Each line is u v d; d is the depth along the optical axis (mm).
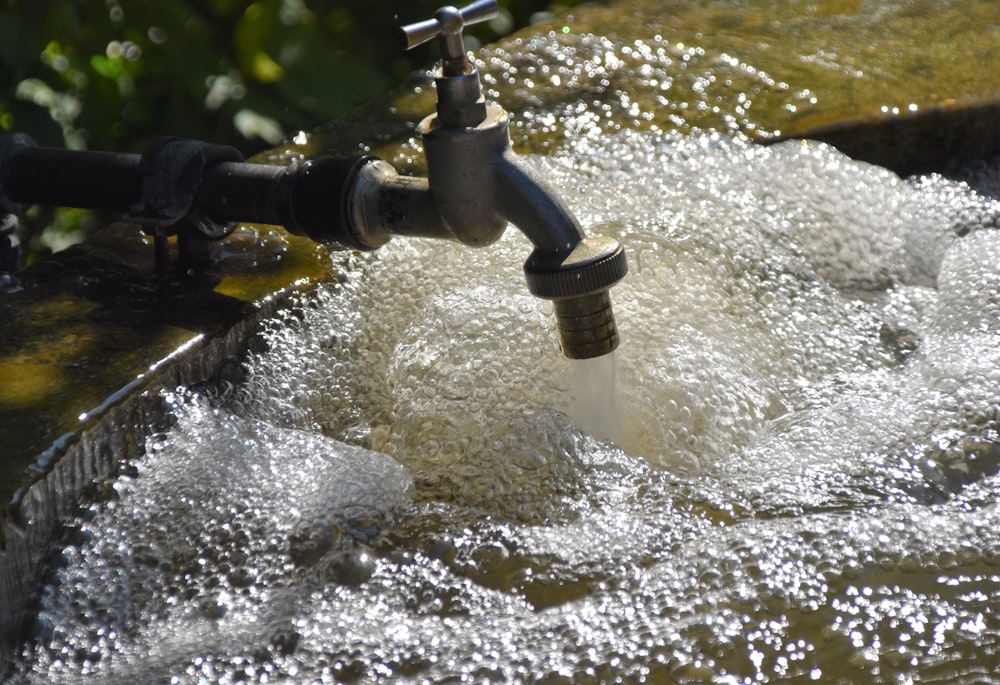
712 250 2104
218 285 1871
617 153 2314
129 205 1823
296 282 1895
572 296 1546
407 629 1437
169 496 1604
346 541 1581
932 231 2262
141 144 3773
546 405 1778
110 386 1599
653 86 2555
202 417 1724
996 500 1613
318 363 1865
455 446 1770
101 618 1460
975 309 2078
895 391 1898
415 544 1583
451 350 1876
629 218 2158
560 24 2883
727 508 1629
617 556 1535
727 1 2965
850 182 2273
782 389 1932
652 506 1644
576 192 2205
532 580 1506
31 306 1792
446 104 1547
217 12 3736
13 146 1892
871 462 1714
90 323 1752
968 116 2385
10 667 1395
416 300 2010
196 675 1373
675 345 1892
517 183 1562
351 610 1471
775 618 1399
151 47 3615
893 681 1301
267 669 1380
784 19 2842
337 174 1679
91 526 1544
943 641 1354
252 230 2045
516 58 2713
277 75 3703
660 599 1451
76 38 3322
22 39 3154
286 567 1539
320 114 3652
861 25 2773
